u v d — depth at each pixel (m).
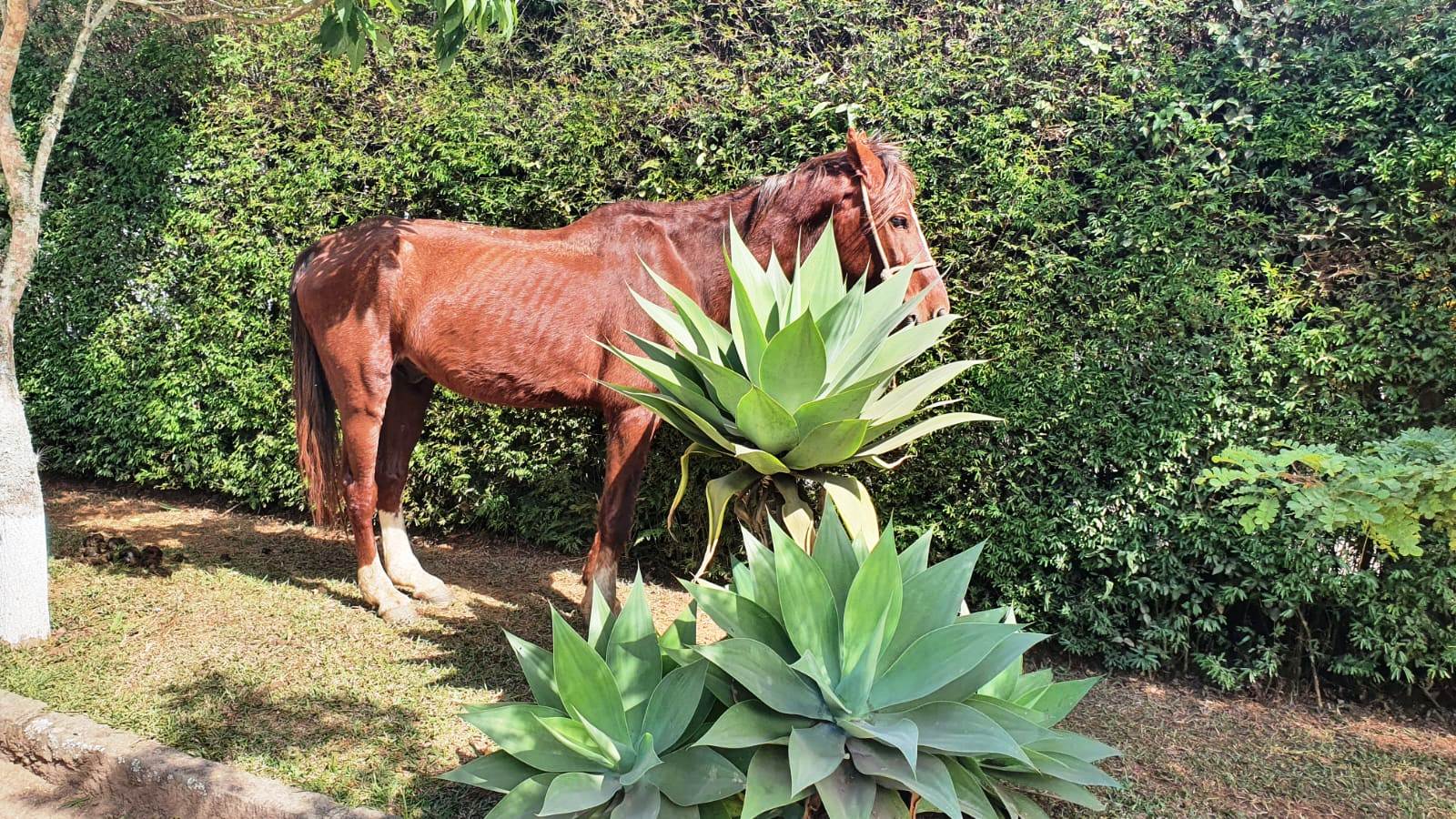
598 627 2.58
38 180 3.44
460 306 3.48
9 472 3.39
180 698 3.04
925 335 2.57
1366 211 3.18
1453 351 3.07
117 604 3.86
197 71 5.13
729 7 4.07
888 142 3.42
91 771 2.75
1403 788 2.73
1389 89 3.11
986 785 2.23
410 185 4.63
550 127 4.34
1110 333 3.48
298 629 3.64
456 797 2.52
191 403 5.32
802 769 1.88
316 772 2.62
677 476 4.27
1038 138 3.54
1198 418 3.36
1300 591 3.23
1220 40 3.32
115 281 5.47
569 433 4.50
